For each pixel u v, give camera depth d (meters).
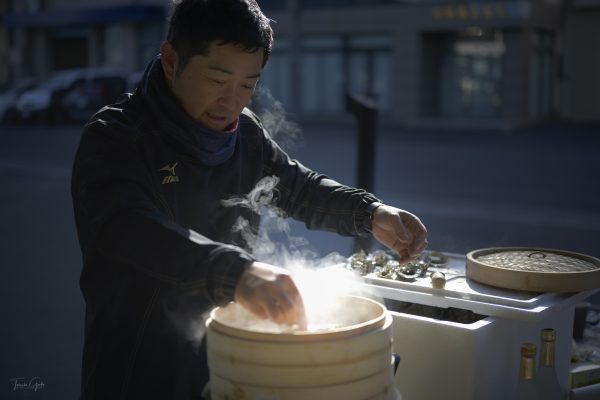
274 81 20.88
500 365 1.40
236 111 1.28
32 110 18.47
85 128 1.29
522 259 1.55
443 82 18.98
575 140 14.91
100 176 1.21
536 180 9.50
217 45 1.18
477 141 14.75
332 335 0.99
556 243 6.01
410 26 18.59
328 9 19.73
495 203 7.86
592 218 7.09
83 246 1.29
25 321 4.28
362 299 1.22
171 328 1.31
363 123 3.94
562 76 19.78
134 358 1.31
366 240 2.96
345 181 9.07
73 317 4.36
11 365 3.62
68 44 25.70
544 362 1.31
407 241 1.39
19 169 10.75
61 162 11.54
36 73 26.12
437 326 1.35
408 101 18.89
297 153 12.17
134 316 1.31
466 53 18.52
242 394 1.01
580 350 1.77
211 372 1.07
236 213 1.46
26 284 5.03
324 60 20.09
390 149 13.23
